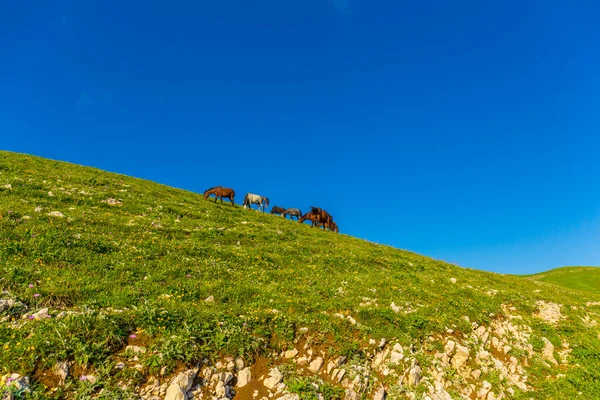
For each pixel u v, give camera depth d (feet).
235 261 57.47
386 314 46.26
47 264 40.81
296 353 35.42
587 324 66.39
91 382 25.44
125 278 41.52
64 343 26.58
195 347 30.22
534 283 102.73
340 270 66.90
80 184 84.38
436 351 43.83
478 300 63.87
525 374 47.47
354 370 35.73
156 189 104.47
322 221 117.60
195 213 83.87
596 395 44.06
